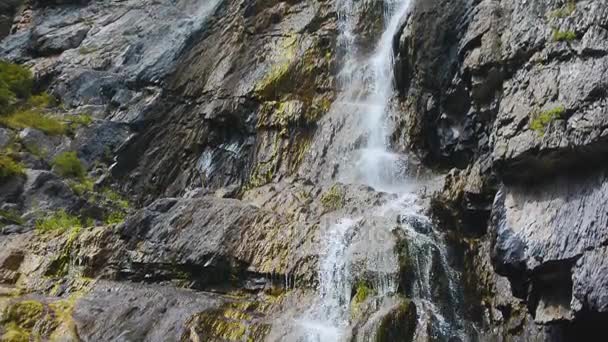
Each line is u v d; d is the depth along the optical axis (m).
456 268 14.35
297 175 19.47
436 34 17.98
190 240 15.52
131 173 21.52
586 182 11.72
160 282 15.27
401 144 18.89
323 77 22.09
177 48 24.67
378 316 12.38
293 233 15.15
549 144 12.01
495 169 13.29
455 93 17.09
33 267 15.91
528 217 12.35
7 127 21.19
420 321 12.74
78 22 28.28
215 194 19.33
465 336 13.18
